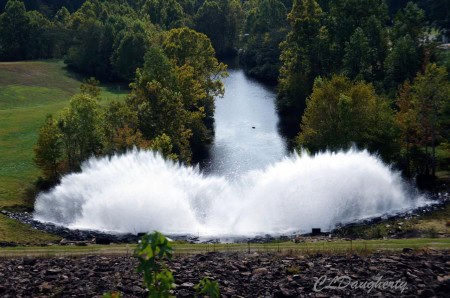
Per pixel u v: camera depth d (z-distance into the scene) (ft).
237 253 115.55
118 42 474.49
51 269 101.65
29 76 452.35
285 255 111.45
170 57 349.41
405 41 303.48
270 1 511.81
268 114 345.51
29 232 166.50
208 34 593.01
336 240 147.02
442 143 218.59
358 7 365.20
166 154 215.72
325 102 230.07
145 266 42.45
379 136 216.74
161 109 247.91
